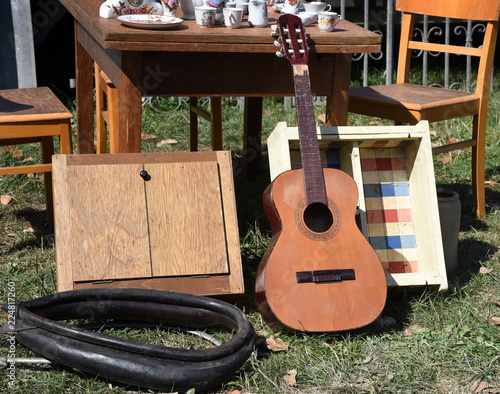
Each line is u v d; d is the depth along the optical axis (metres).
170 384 2.43
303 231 2.86
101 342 2.47
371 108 3.91
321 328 2.76
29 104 3.53
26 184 4.41
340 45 3.16
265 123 5.84
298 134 3.13
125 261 2.89
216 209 3.04
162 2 3.40
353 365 2.69
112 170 3.01
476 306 3.16
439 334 2.90
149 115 5.91
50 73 6.47
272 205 2.90
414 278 3.13
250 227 3.83
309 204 2.89
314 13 3.41
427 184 3.22
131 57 3.01
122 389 2.50
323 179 2.94
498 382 2.61
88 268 2.86
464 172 4.91
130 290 2.80
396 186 3.35
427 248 3.22
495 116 6.06
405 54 4.39
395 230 3.29
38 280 3.23
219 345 2.73
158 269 2.91
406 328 2.97
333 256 2.85
